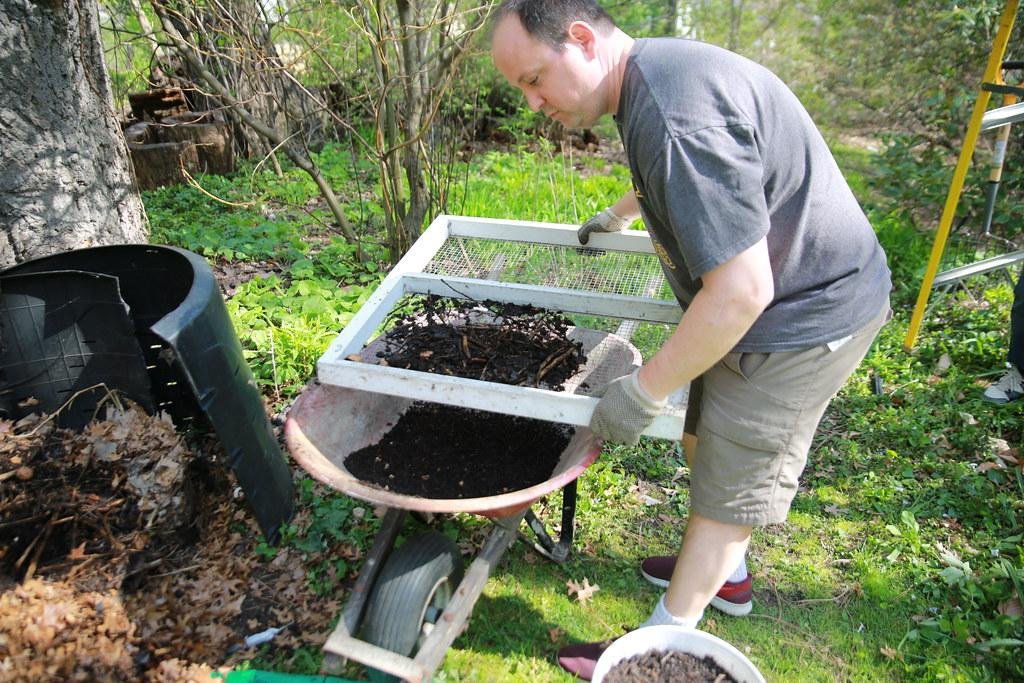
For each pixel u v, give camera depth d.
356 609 2.02
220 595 2.33
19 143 3.07
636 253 2.78
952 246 4.68
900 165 5.39
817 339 1.88
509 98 8.60
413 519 2.69
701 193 1.58
